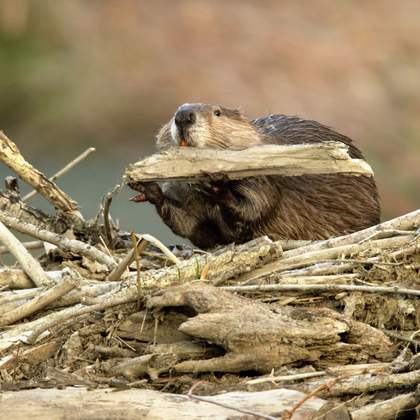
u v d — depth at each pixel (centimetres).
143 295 556
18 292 598
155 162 664
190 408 437
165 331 544
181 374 510
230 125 739
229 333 495
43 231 680
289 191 841
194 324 497
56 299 589
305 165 638
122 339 548
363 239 640
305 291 566
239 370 498
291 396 450
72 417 427
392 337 546
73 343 538
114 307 557
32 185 718
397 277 590
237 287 554
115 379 489
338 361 520
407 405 437
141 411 432
